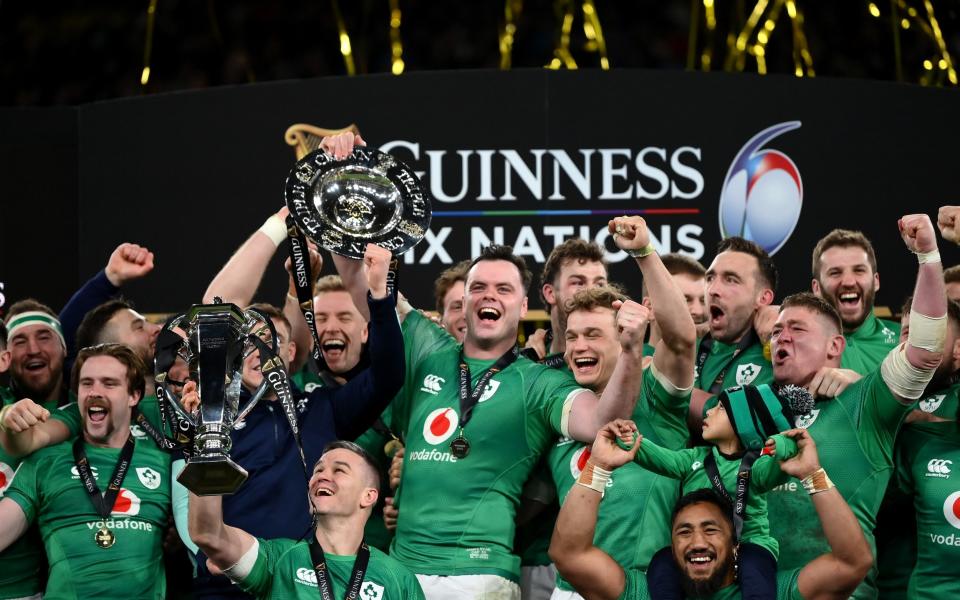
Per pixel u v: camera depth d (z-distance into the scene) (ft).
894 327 37.96
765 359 35.86
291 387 33.32
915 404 32.96
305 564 29.86
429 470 31.94
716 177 39.37
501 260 33.40
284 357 34.22
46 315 36.37
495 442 31.91
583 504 29.22
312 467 31.50
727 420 30.40
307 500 31.19
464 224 39.45
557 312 35.83
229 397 26.16
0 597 32.58
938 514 31.83
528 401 32.17
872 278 36.37
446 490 31.71
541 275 38.40
